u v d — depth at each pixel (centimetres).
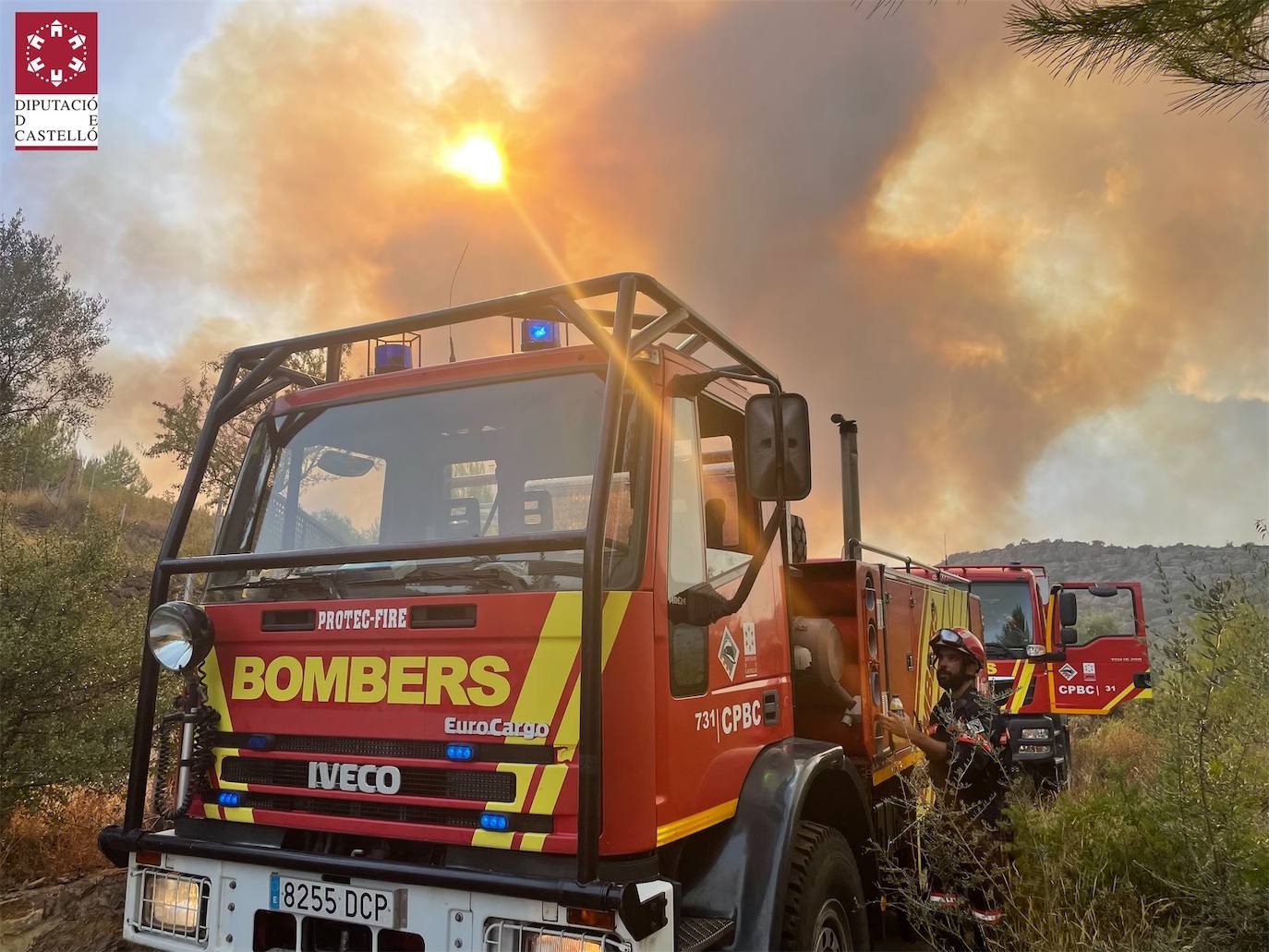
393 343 421
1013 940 438
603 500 281
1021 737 923
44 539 670
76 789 596
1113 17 298
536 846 274
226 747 342
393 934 302
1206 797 420
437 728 297
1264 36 297
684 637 323
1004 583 1125
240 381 399
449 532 355
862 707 468
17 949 466
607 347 306
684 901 319
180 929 334
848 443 602
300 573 357
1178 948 397
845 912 379
